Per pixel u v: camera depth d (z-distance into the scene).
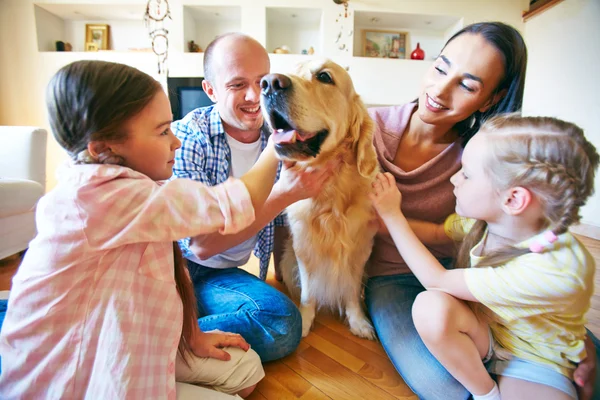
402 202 1.36
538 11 4.23
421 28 5.30
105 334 0.69
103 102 0.70
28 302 0.69
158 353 0.76
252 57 1.21
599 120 3.13
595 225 2.89
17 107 4.84
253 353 1.10
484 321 0.96
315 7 4.68
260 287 1.30
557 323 0.84
